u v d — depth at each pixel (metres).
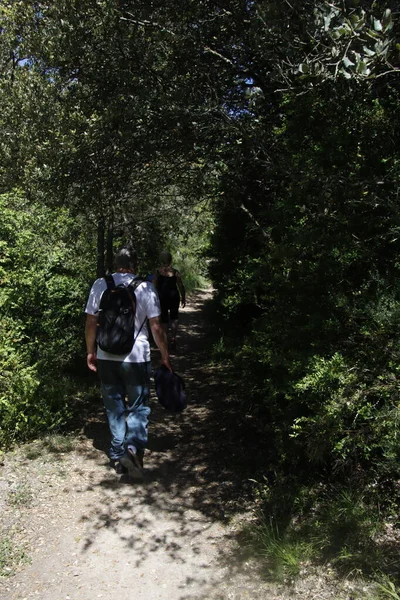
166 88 5.83
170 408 4.56
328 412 3.22
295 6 4.25
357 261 3.69
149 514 3.81
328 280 3.70
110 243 9.87
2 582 3.04
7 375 4.75
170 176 7.22
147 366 4.35
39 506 3.81
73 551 3.36
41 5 6.05
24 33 6.30
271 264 4.24
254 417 5.48
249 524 3.62
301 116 4.27
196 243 19.06
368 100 4.00
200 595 2.98
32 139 6.14
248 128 5.60
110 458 4.62
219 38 6.02
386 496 3.55
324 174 3.73
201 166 6.91
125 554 3.35
